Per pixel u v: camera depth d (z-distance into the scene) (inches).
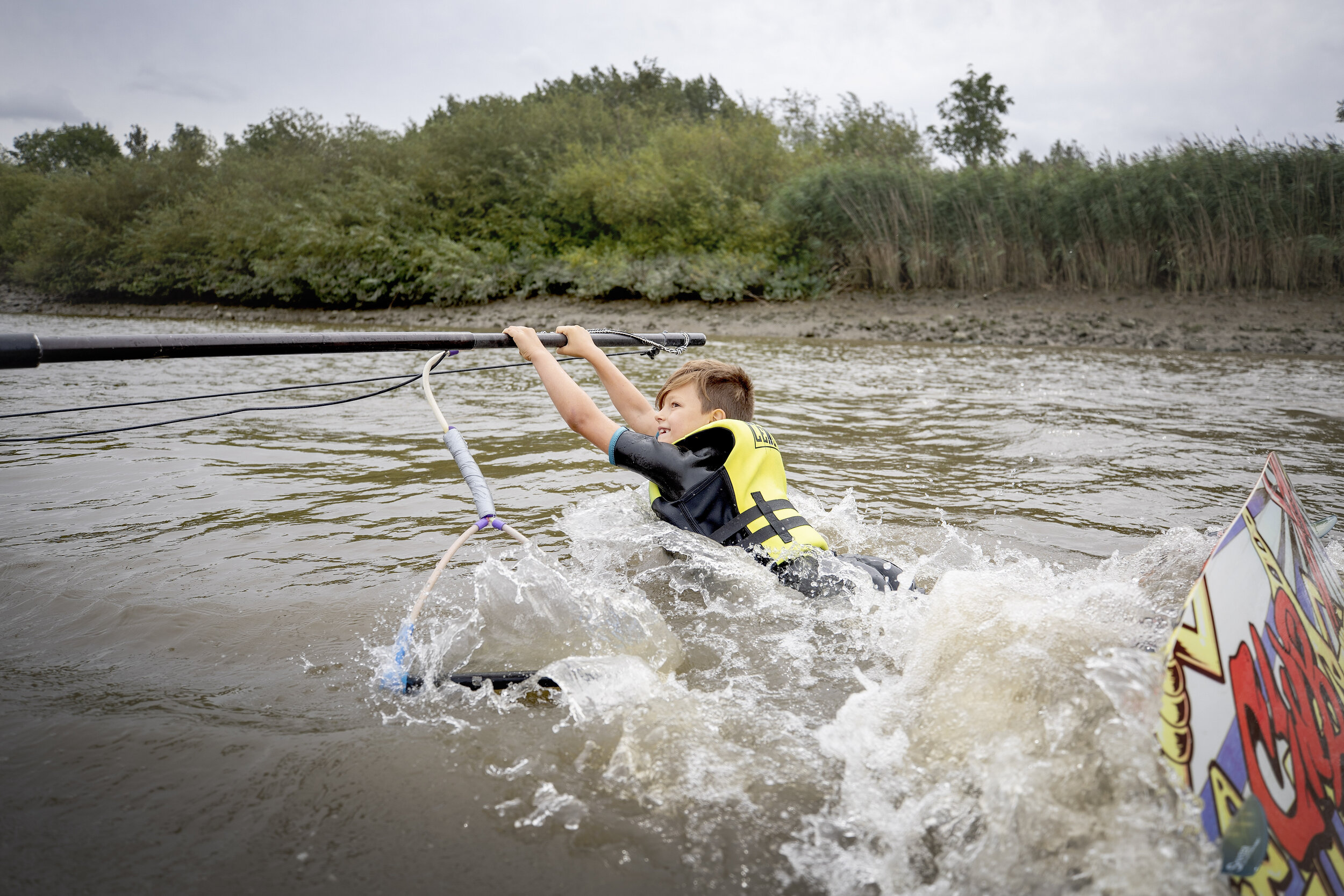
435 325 563.8
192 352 73.7
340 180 772.6
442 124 747.4
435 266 629.3
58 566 93.4
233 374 276.7
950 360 332.5
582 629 72.6
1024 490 131.8
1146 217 491.2
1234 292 476.1
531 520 112.3
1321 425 188.2
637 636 71.8
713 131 664.4
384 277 649.0
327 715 63.5
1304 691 53.1
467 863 47.5
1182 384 258.7
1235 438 173.8
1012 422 189.3
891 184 546.0
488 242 667.4
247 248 730.8
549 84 889.5
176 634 77.0
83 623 79.0
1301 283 473.7
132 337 70.0
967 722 55.0
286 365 305.3
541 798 53.4
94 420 186.9
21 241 879.7
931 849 48.4
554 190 653.3
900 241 540.7
